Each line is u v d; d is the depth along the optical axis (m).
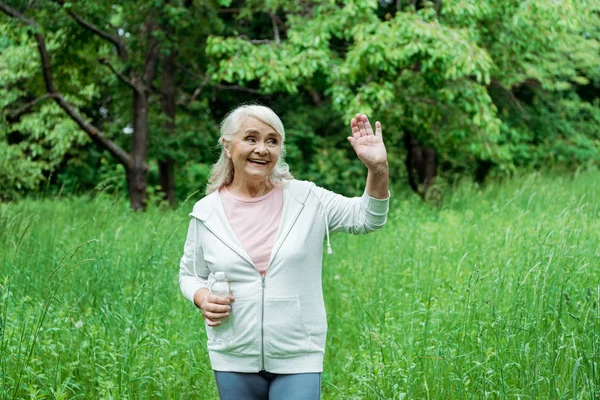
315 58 12.46
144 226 8.45
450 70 11.75
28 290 5.82
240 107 3.24
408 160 16.39
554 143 18.50
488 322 4.49
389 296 6.11
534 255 5.38
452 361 4.07
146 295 5.63
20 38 13.56
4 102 16.22
